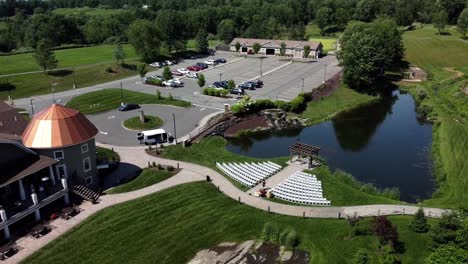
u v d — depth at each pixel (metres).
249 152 68.50
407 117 87.56
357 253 36.97
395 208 48.00
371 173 61.03
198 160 61.59
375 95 100.44
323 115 86.56
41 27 160.50
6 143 45.25
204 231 43.88
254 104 82.69
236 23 185.62
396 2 194.62
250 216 46.53
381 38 112.25
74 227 44.12
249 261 39.69
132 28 129.25
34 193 44.47
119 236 42.78
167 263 39.19
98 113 82.25
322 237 42.66
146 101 89.38
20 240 41.78
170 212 47.25
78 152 51.06
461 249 34.66
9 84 99.81
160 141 68.12
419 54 136.00
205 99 91.69
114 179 55.59
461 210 43.44
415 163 64.50
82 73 111.19
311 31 193.38
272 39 163.12
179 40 146.50
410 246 39.59
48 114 50.81
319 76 112.38
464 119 77.88
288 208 48.44
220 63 132.88
